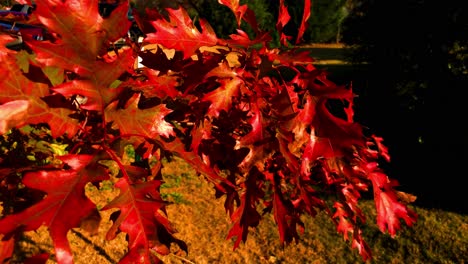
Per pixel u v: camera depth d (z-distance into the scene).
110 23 0.46
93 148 0.56
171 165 3.00
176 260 1.90
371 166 0.74
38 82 0.47
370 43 4.29
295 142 0.66
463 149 3.19
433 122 3.36
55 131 0.49
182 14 0.59
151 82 0.60
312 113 0.56
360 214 0.79
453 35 3.45
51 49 0.45
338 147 0.53
